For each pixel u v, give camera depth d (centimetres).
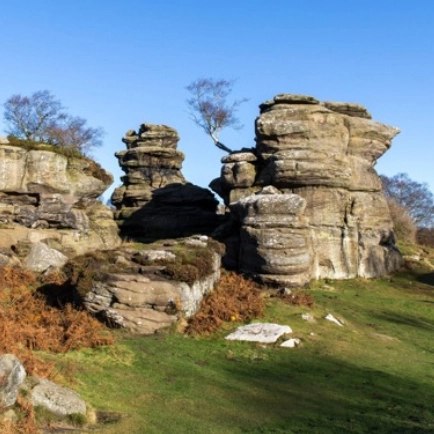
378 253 2970
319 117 2923
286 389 1172
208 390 1108
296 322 1705
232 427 921
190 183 4022
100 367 1162
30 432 762
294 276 2311
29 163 2745
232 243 2569
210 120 4525
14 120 3644
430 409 1127
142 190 3966
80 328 1374
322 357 1431
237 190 2986
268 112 2984
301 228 2347
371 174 3047
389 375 1335
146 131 4153
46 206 2764
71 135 3869
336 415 1041
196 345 1434
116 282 1519
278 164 2816
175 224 3806
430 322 2117
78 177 2894
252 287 2153
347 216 2894
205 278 1809
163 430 862
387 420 1027
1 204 2695
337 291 2530
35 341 1249
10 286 1825
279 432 916
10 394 790
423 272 3048
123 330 1479
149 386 1091
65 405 860
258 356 1392
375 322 1977
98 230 3181
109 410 921
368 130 3039
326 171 2820
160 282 1535
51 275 1948
